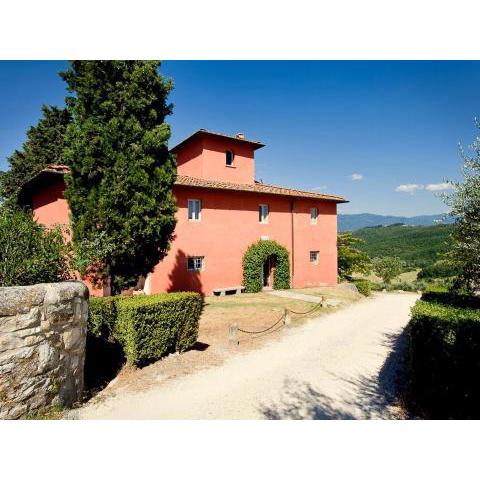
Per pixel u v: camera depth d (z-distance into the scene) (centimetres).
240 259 1900
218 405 602
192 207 1720
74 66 997
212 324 1166
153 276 1536
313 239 2289
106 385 674
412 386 593
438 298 886
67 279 677
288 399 629
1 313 435
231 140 2084
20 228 592
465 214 658
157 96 1083
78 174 1000
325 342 1027
